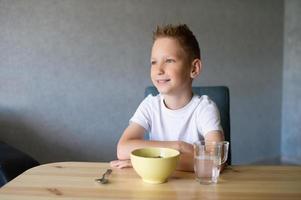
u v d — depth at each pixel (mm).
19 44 2609
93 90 2877
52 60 2715
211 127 1248
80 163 1159
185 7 3197
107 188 899
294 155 3797
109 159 2988
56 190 881
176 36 1241
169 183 946
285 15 3789
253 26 3582
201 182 955
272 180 983
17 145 2666
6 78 2602
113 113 2969
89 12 2803
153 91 1613
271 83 3770
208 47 3346
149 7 3037
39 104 2709
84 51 2814
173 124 1335
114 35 2914
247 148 3658
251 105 3645
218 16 3367
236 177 1011
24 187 902
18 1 2576
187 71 1275
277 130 3871
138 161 935
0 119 2607
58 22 2705
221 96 1608
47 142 2758
